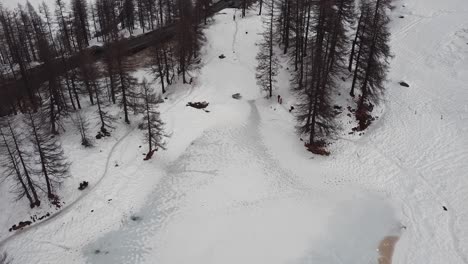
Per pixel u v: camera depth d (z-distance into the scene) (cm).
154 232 3072
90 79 4619
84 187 3538
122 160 3884
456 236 2864
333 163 3756
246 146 3962
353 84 4378
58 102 4503
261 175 3594
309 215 3139
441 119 4116
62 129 4406
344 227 3014
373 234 2938
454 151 3659
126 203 3375
